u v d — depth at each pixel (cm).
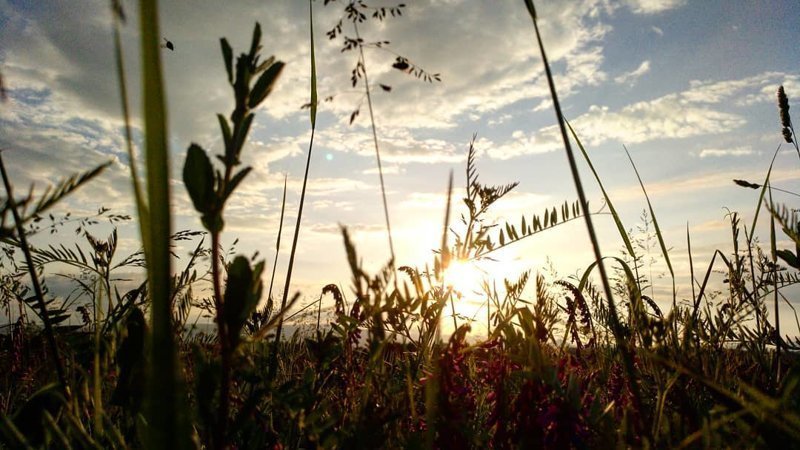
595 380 49
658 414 40
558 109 30
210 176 25
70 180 31
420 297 44
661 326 40
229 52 26
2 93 35
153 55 20
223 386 27
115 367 43
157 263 20
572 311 54
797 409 35
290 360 62
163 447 19
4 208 31
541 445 36
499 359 42
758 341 49
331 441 36
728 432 37
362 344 49
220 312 26
